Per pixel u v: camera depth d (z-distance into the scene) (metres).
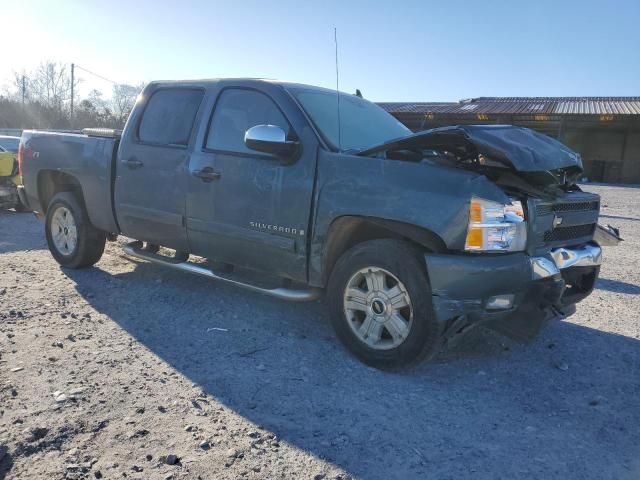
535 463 2.97
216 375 3.85
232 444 3.02
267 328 4.77
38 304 5.13
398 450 3.04
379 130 5.09
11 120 54.66
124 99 50.06
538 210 3.84
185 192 5.02
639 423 3.43
